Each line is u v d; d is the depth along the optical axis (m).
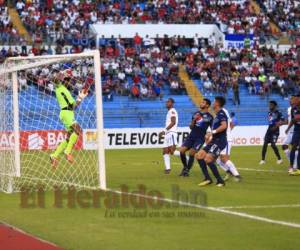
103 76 68.19
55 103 40.78
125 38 74.88
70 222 17.28
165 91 70.50
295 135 30.83
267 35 81.31
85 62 33.78
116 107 66.38
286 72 75.56
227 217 17.86
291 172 30.97
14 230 16.25
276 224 16.80
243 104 70.94
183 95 70.25
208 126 29.72
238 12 84.94
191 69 72.69
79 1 78.44
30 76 40.38
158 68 71.56
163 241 14.74
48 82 39.41
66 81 29.69
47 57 24.91
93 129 35.56
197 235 15.41
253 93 72.69
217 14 83.19
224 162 27.73
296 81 74.69
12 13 75.31
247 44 78.56
